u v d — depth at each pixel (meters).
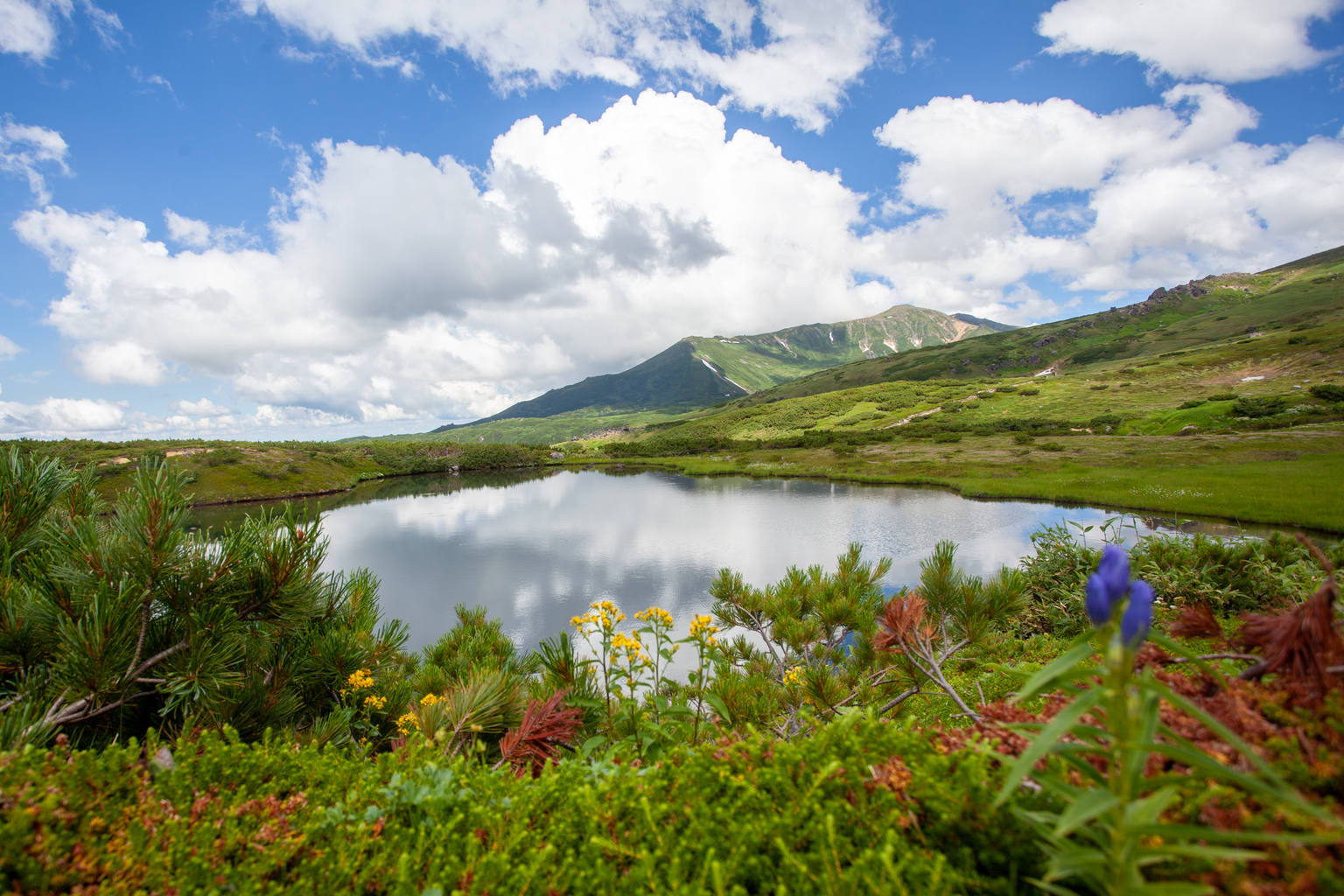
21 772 2.01
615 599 28.98
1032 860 1.45
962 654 6.59
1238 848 1.27
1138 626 1.01
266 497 87.50
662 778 2.04
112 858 1.78
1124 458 67.44
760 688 5.02
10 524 4.00
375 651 4.90
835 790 1.85
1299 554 8.08
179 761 2.35
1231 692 1.66
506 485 100.12
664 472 112.81
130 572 3.64
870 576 6.87
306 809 2.15
